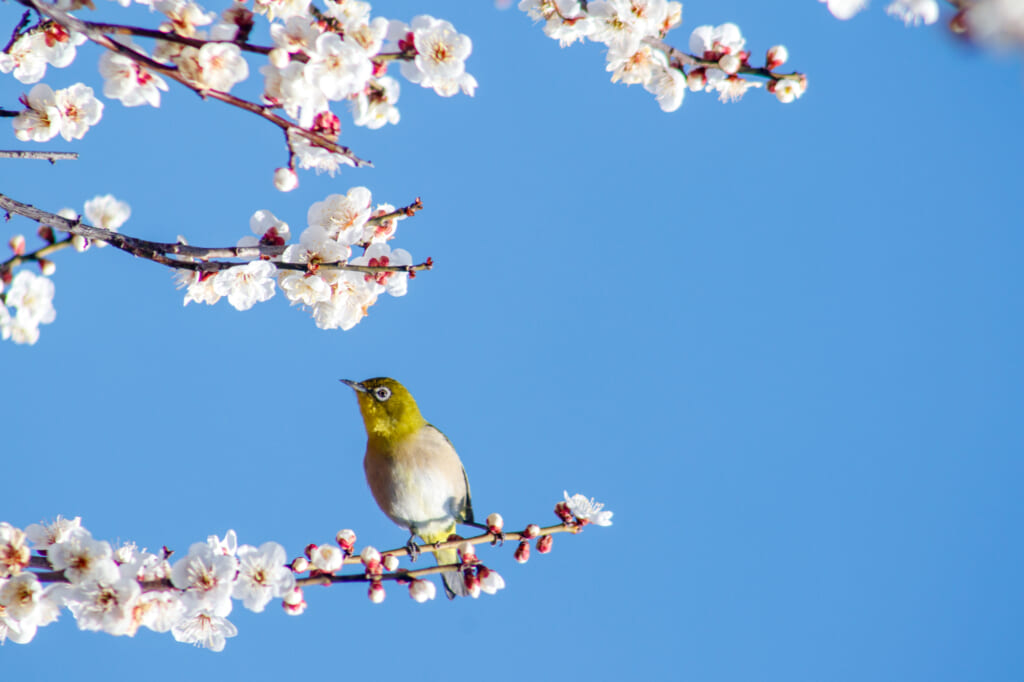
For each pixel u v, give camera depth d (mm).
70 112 10727
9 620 8422
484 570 10125
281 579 8992
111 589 8516
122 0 9891
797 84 10195
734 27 10578
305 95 8711
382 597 9539
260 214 10781
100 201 10453
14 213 9312
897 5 7062
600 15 10391
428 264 10062
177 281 10531
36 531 9367
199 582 8734
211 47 8375
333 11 9508
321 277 10625
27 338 9016
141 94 8953
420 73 9117
